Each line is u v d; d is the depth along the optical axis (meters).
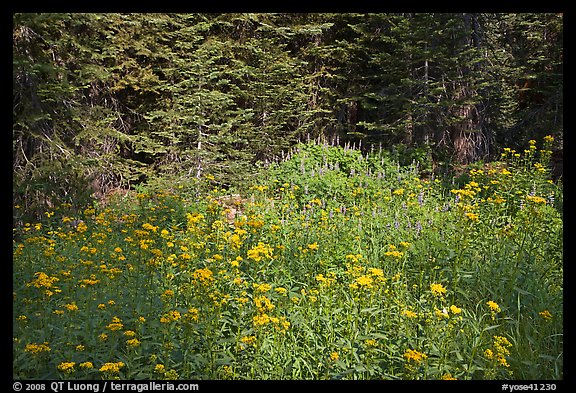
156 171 11.95
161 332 3.92
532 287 5.00
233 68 13.26
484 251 5.65
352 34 15.36
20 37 8.95
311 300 4.45
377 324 4.14
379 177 11.43
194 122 12.22
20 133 9.08
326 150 12.84
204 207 8.88
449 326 3.91
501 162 12.49
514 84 16.55
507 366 3.78
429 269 5.39
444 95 13.82
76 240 6.57
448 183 11.70
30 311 4.29
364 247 6.46
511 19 14.80
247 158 13.01
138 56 12.43
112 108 12.41
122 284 4.80
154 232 5.77
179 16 12.13
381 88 14.94
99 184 11.04
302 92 14.42
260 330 3.87
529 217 5.87
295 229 6.86
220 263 5.06
